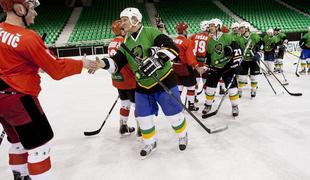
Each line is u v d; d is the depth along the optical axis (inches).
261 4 680.4
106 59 98.7
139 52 102.3
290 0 685.3
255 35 197.9
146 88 106.2
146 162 109.0
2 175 104.7
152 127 113.2
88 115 176.7
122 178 98.0
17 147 84.0
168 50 98.7
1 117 78.3
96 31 538.9
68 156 117.6
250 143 120.6
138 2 713.0
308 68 294.2
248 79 272.1
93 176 100.4
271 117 153.9
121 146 126.0
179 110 110.8
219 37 151.9
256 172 96.6
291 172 95.7
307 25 543.2
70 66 75.0
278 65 299.7
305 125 139.2
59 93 247.3
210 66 159.2
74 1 713.6
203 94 220.5
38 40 68.4
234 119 154.3
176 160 109.0
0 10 609.0
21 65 68.4
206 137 129.6
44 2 709.3
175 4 702.5
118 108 189.9
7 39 66.6
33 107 71.5
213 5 692.7
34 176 75.0
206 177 95.3
